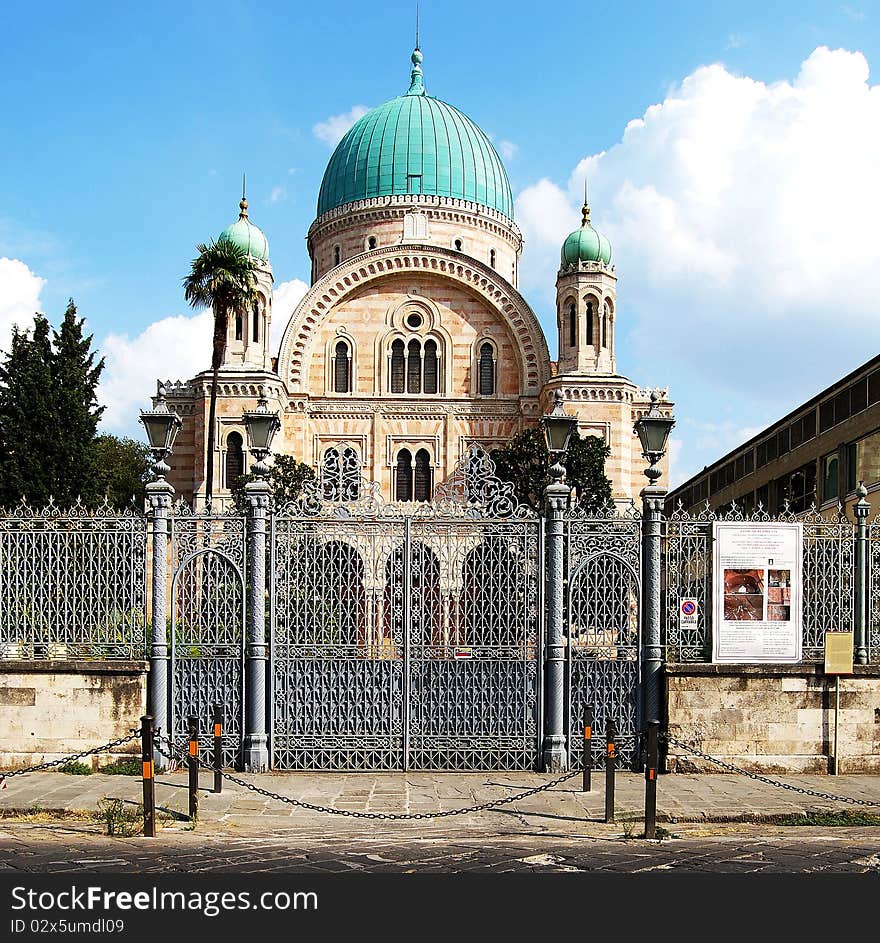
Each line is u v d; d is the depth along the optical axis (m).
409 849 13.98
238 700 20.03
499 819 15.97
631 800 17.27
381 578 20.45
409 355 67.94
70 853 13.69
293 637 20.47
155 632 19.89
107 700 19.70
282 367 66.62
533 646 20.36
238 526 20.44
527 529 20.27
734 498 65.81
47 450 47.31
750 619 19.88
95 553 20.44
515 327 67.19
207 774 19.48
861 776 19.52
